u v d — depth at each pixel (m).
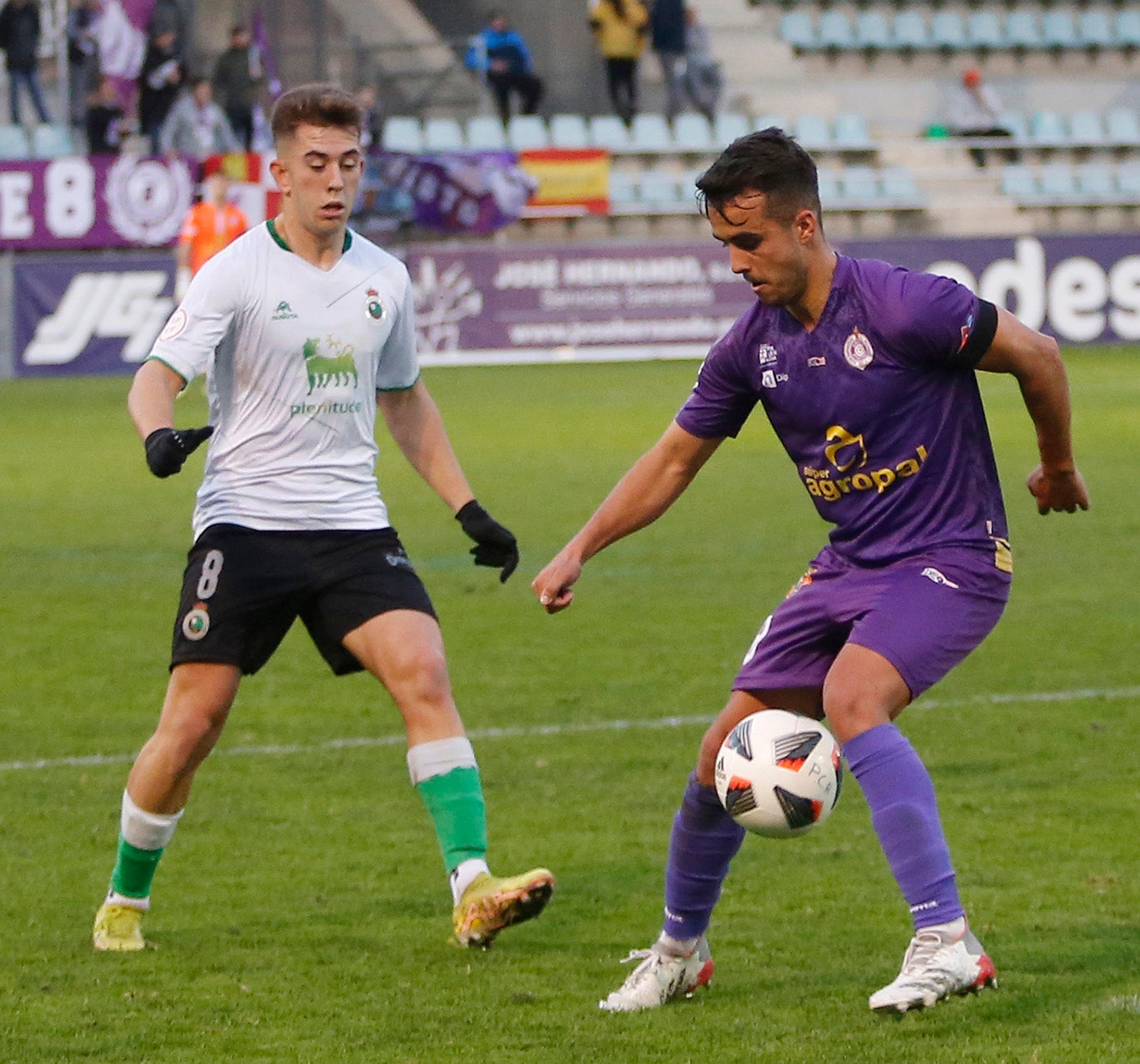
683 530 45.44
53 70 101.19
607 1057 13.54
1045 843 19.81
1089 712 26.53
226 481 16.53
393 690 16.20
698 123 110.69
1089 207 112.19
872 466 14.38
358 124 16.34
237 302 16.17
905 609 14.07
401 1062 13.51
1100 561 40.28
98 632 33.56
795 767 14.04
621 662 30.53
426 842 20.45
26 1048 13.85
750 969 15.82
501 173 96.69
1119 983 15.14
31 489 54.19
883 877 18.73
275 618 16.55
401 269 17.05
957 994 13.43
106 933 16.66
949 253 95.94
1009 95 124.00
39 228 88.56
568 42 115.94
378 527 16.75
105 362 88.88
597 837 20.48
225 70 94.56
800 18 122.44
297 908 17.91
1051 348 14.20
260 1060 13.58
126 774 23.61
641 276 94.81
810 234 14.00
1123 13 127.25
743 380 14.88
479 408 74.38
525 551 42.09
